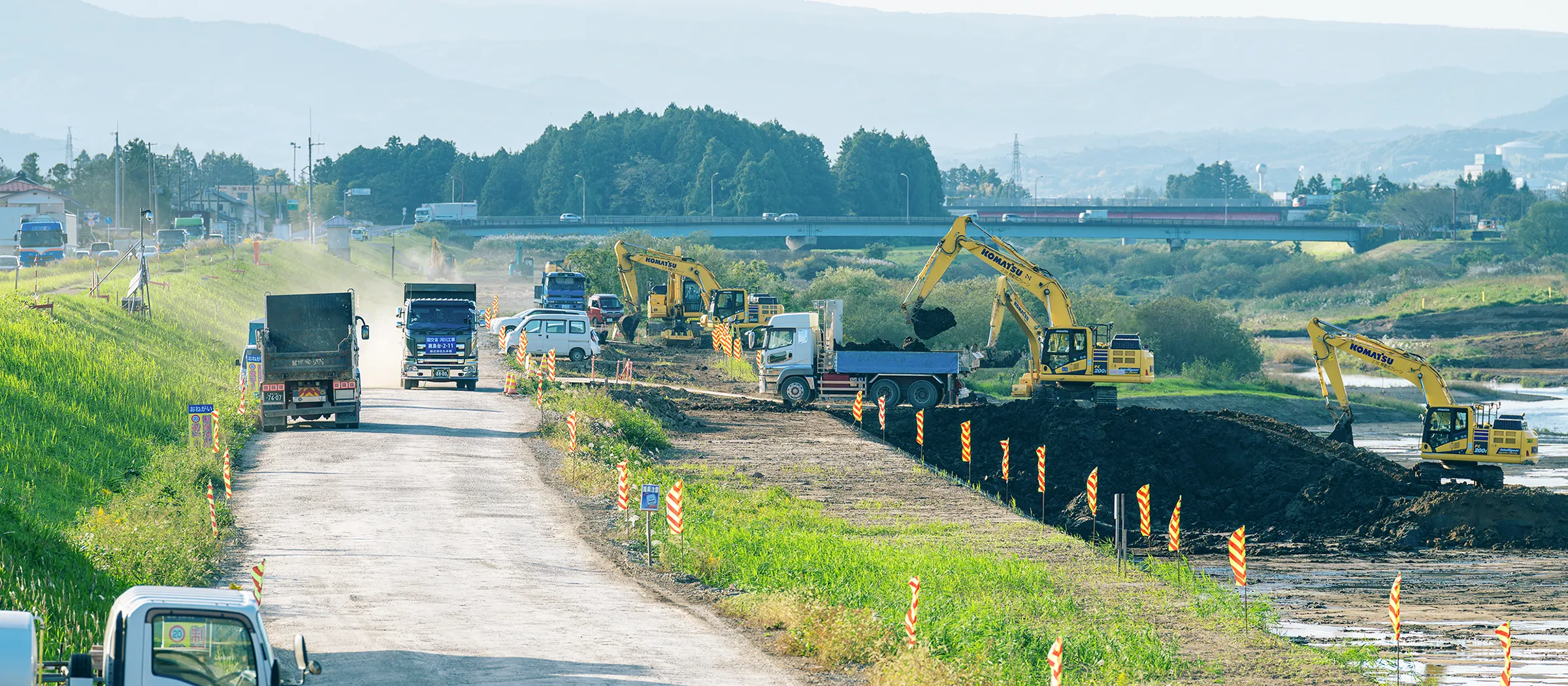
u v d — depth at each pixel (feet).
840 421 367.66
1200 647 172.55
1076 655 155.22
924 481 293.84
